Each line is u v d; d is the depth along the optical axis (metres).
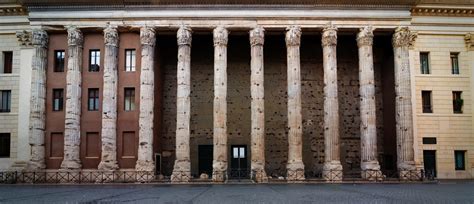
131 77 42.12
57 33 42.59
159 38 46.19
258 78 40.53
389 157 45.91
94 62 42.75
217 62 40.88
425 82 43.28
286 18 41.19
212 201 22.02
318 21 41.34
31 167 40.25
